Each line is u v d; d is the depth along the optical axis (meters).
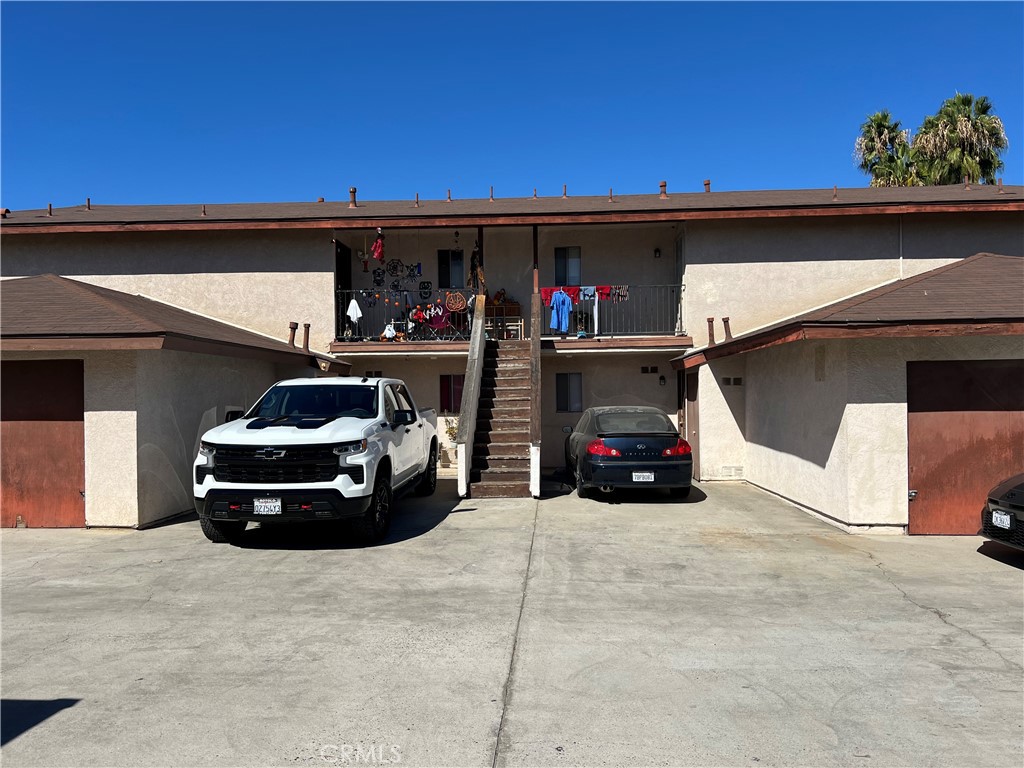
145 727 3.49
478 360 11.99
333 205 16.81
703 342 13.27
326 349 13.79
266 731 3.44
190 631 4.90
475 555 7.07
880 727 3.46
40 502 8.70
